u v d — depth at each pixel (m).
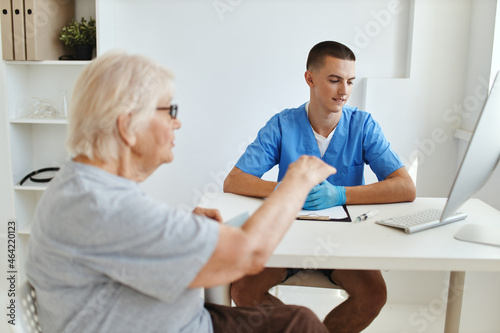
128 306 0.92
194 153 2.86
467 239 1.34
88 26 2.65
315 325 1.15
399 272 2.38
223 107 2.80
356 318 1.67
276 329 1.15
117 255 0.86
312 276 1.71
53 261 0.89
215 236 0.88
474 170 1.31
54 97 2.80
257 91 2.78
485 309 1.92
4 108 2.59
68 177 0.90
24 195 2.77
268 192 1.73
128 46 2.78
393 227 1.46
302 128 1.96
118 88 0.90
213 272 0.89
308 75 1.91
